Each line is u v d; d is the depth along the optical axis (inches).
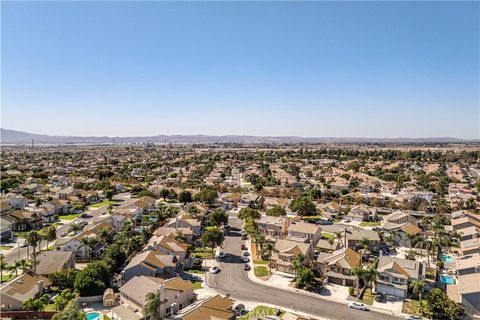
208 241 4057.6
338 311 2810.0
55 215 5826.8
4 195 6747.1
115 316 2657.5
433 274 3494.1
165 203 6919.3
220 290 3174.2
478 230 4608.8
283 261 3676.2
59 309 2667.3
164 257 3462.1
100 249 4037.9
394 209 6486.2
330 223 5600.4
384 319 2691.9
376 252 4215.1
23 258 3853.3
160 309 2659.9
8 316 2566.4
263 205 6579.7
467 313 2736.2
